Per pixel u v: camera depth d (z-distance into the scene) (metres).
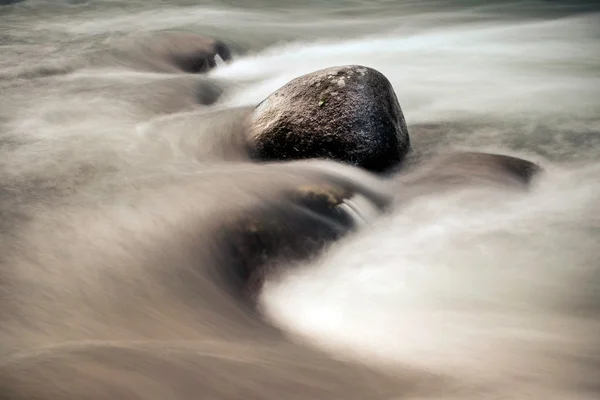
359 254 4.57
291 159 5.85
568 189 6.04
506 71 11.29
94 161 5.86
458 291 4.16
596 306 4.03
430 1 18.09
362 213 5.04
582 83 10.38
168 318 3.29
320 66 11.77
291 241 4.41
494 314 3.87
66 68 9.70
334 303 3.90
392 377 2.81
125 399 2.03
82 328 3.03
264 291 3.96
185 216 4.39
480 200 5.52
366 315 3.76
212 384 2.29
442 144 7.45
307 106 5.88
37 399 1.91
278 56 12.67
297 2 17.84
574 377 3.04
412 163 6.28
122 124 7.16
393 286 4.16
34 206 4.65
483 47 13.13
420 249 4.73
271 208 4.60
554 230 5.11
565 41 13.46
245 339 3.12
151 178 5.28
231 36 13.41
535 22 15.50
